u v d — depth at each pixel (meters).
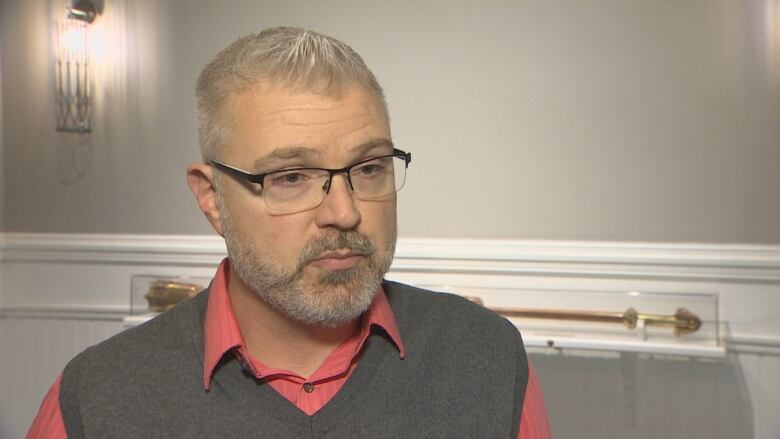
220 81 0.89
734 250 2.39
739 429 2.40
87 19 2.98
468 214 2.66
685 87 2.44
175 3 2.92
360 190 0.86
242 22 2.86
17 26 3.07
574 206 2.56
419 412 0.93
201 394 0.90
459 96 2.66
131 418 0.89
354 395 0.92
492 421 0.94
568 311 2.30
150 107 2.96
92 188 3.03
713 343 2.18
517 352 1.02
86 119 3.02
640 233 2.50
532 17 2.58
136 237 2.96
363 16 2.73
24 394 3.10
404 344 0.99
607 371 2.51
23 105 3.08
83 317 3.02
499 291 2.41
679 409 2.45
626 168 2.51
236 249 0.89
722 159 2.42
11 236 3.10
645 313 2.25
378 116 0.88
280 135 0.82
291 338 0.93
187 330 0.98
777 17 2.34
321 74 0.84
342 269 0.84
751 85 2.38
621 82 2.50
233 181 0.87
